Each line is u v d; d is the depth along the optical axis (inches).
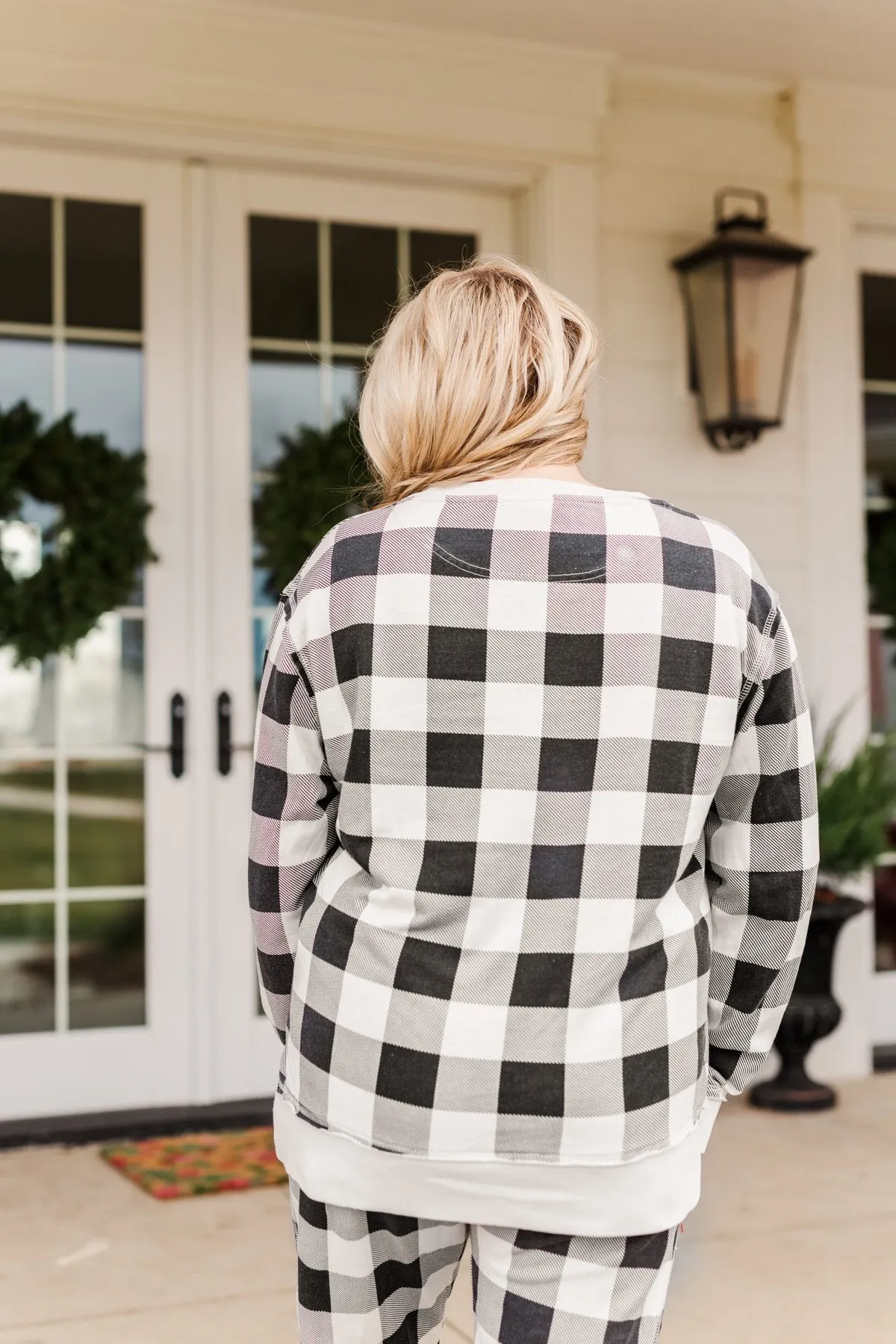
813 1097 148.7
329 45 144.3
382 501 47.4
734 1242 111.4
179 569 146.0
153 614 145.3
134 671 145.0
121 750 144.3
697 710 43.3
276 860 46.1
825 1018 147.6
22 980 141.0
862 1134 140.3
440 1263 45.4
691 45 151.0
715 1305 99.0
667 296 158.7
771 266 150.3
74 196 143.3
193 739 146.0
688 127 160.1
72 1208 118.9
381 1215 44.0
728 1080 49.3
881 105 165.8
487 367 44.6
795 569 163.2
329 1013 43.5
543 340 45.3
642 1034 42.3
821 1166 130.2
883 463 171.2
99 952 143.3
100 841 143.5
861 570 165.3
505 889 42.1
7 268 141.5
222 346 147.4
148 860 144.6
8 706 141.4
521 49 150.1
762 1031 48.4
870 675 169.5
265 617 148.8
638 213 157.9
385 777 42.8
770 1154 134.2
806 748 46.2
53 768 142.4
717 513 159.8
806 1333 94.5
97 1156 133.7
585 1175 41.8
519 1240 42.9
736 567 44.9
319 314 150.6
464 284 46.6
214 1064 145.7
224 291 147.4
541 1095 41.5
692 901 45.3
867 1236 112.5
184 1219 116.0
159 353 145.5
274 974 47.9
